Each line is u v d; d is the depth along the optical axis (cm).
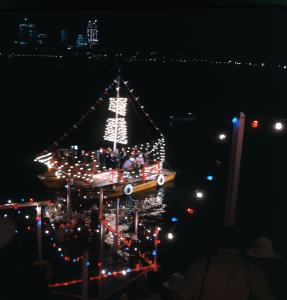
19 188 2125
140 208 1914
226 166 1475
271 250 418
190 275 328
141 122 4428
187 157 2836
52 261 1038
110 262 1030
